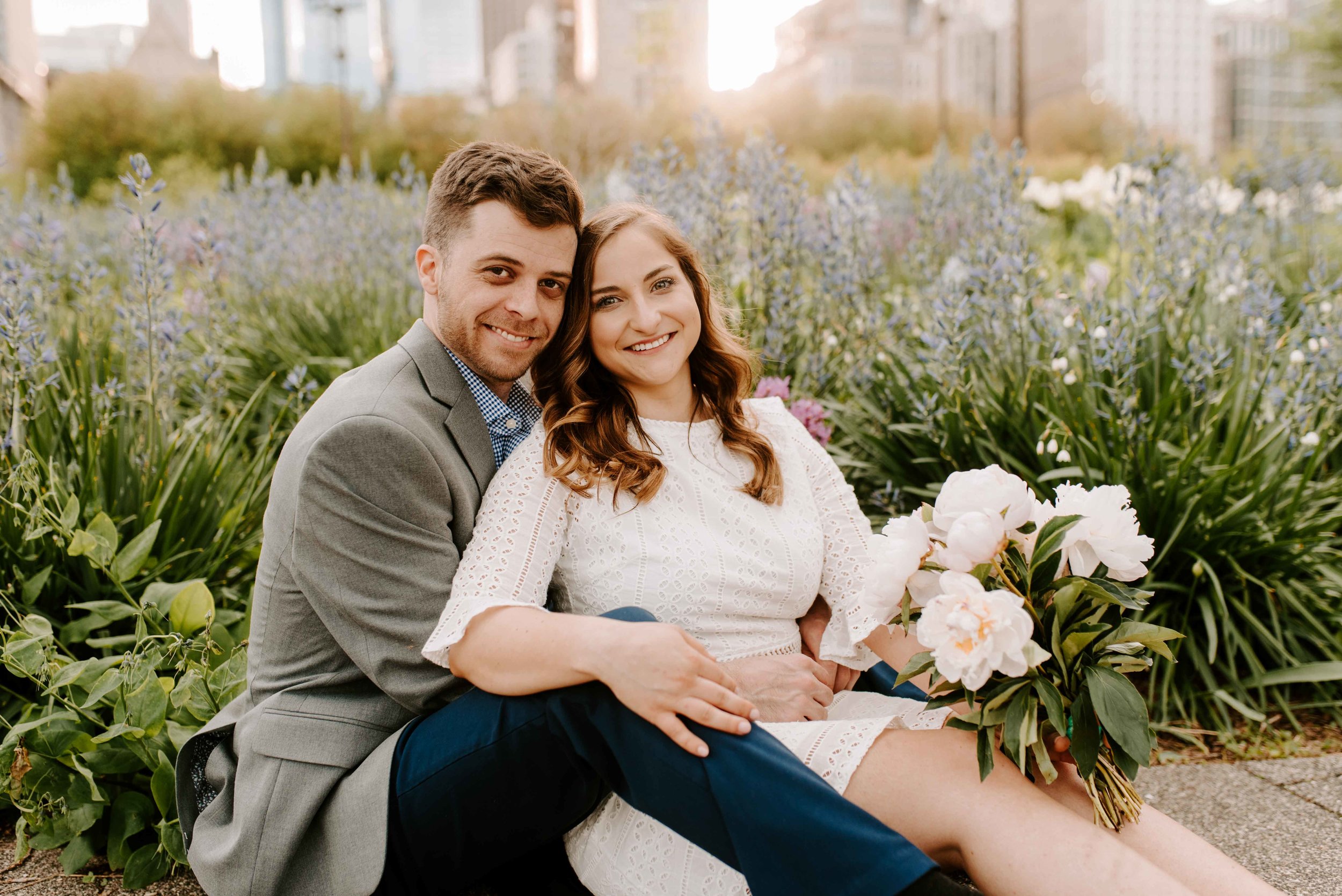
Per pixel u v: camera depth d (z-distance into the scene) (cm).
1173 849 141
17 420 252
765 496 192
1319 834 202
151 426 289
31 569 241
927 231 463
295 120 3553
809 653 200
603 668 144
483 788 152
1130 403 286
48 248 409
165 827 186
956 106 4278
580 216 186
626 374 193
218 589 267
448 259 178
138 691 190
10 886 188
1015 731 137
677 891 153
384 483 158
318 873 157
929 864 130
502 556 167
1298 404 305
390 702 167
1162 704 260
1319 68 1902
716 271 357
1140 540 144
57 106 3347
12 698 226
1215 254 395
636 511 181
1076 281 368
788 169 375
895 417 343
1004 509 144
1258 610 283
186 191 1509
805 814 136
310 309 475
